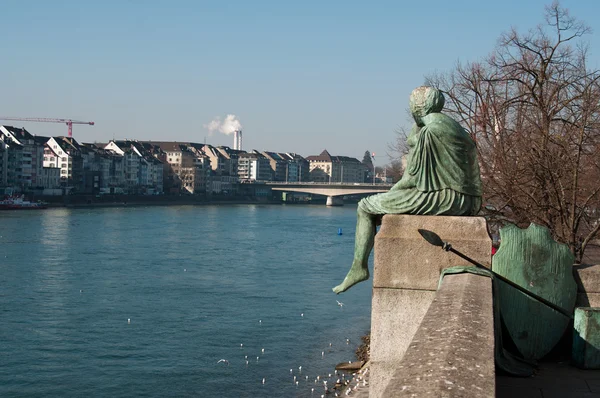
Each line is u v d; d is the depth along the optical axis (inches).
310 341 1268.5
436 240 263.1
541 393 247.6
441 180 277.3
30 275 1941.4
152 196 6604.3
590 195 951.0
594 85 1026.7
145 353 1193.4
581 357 279.4
